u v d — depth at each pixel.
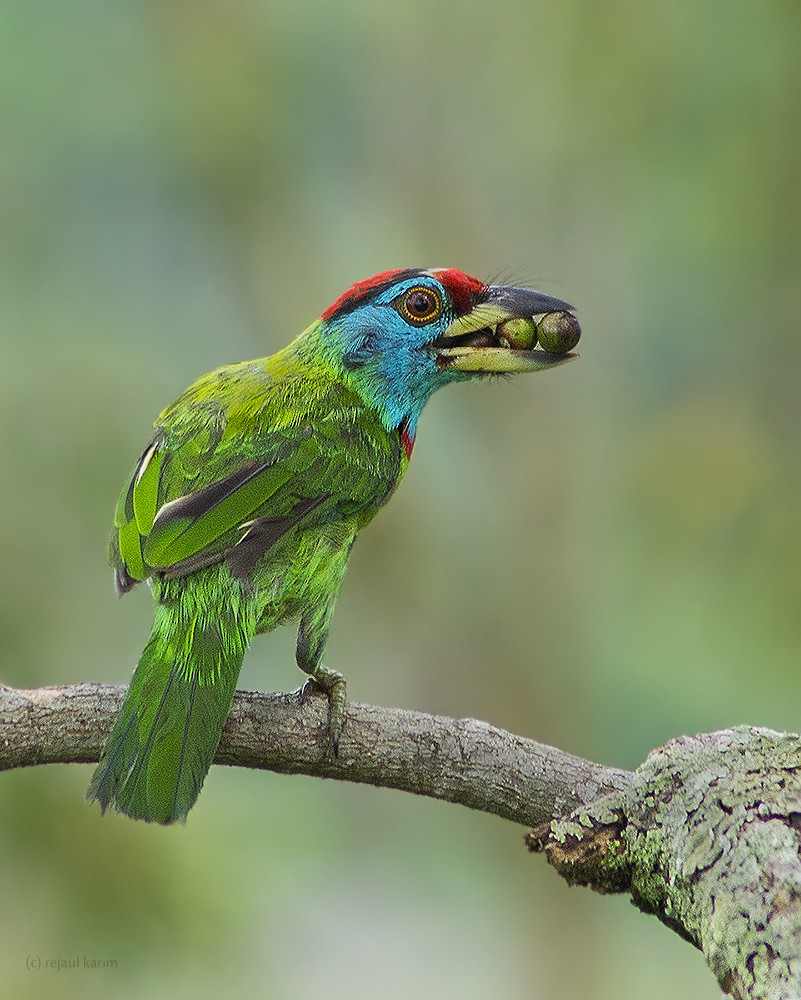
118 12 14.53
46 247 14.38
